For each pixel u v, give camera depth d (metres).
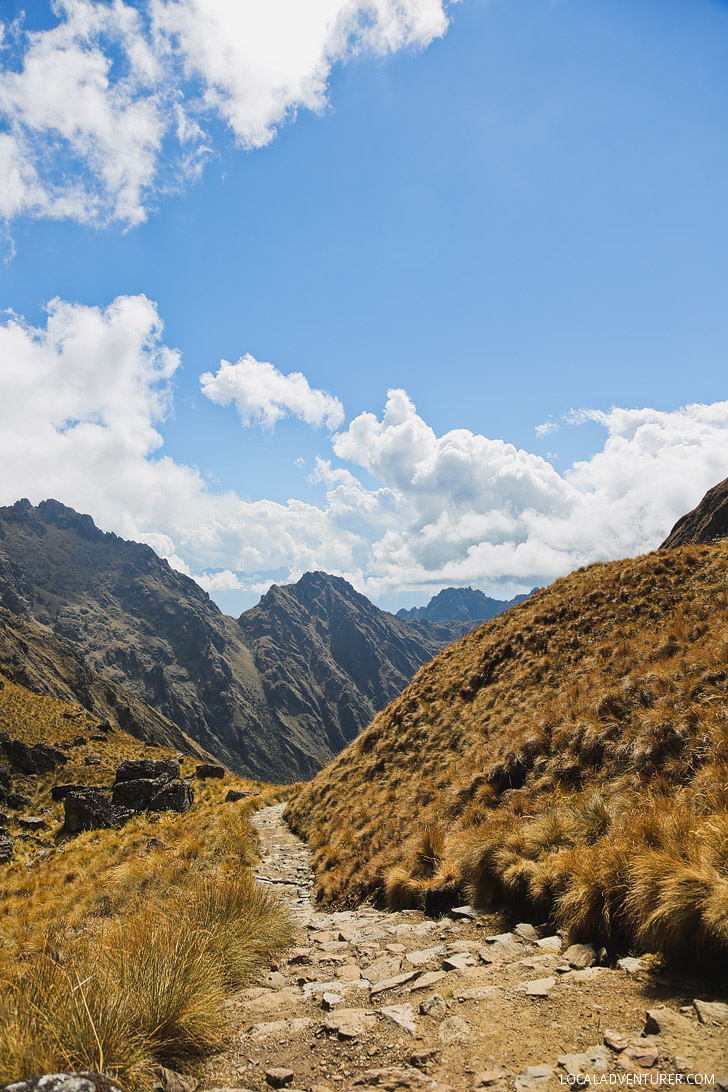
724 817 7.34
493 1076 4.52
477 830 12.63
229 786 52.28
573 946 7.49
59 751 60.69
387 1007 6.40
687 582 23.27
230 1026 6.31
